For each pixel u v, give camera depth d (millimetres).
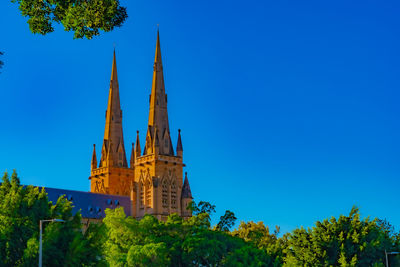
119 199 197750
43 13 42281
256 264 111188
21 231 70688
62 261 68438
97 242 73250
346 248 99938
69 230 71500
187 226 121125
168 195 197250
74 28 41781
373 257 99312
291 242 104250
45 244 68125
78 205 183750
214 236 117188
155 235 119250
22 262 68875
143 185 198750
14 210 71625
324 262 99250
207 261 112812
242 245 122500
